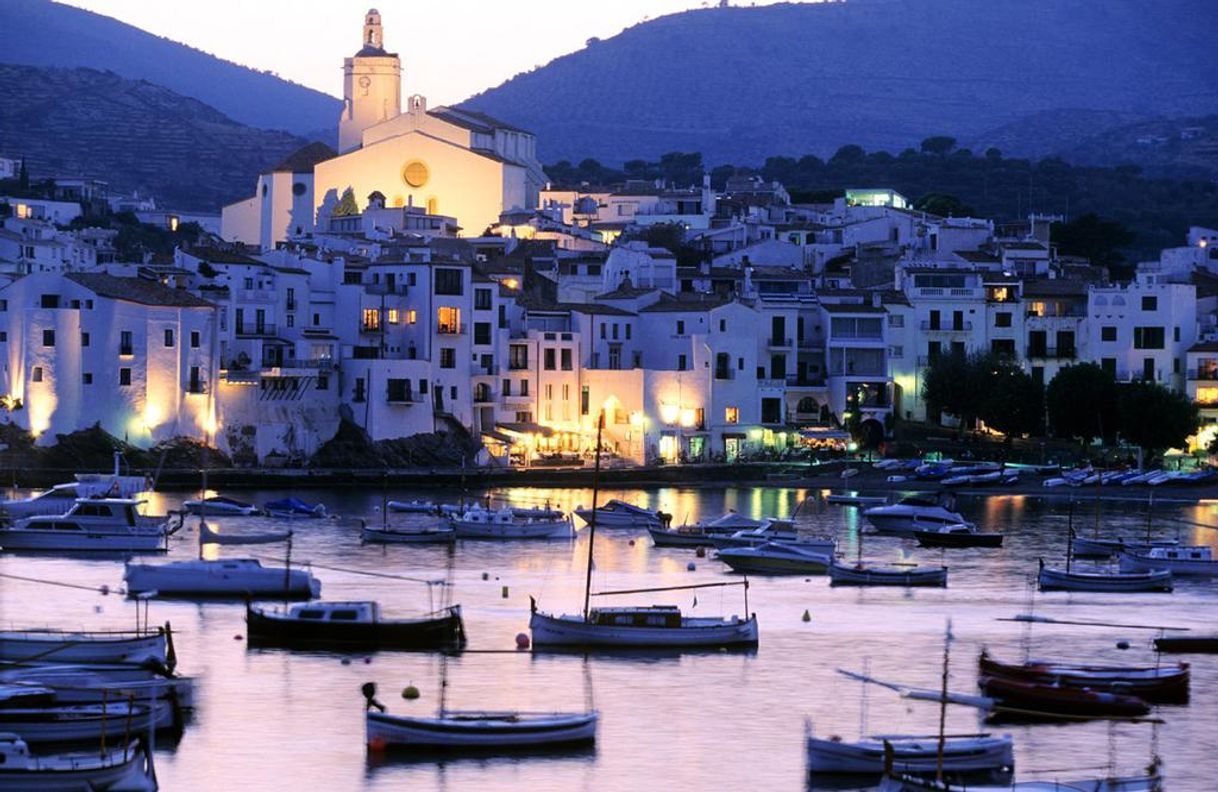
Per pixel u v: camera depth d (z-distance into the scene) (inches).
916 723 5861.2
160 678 5812.0
